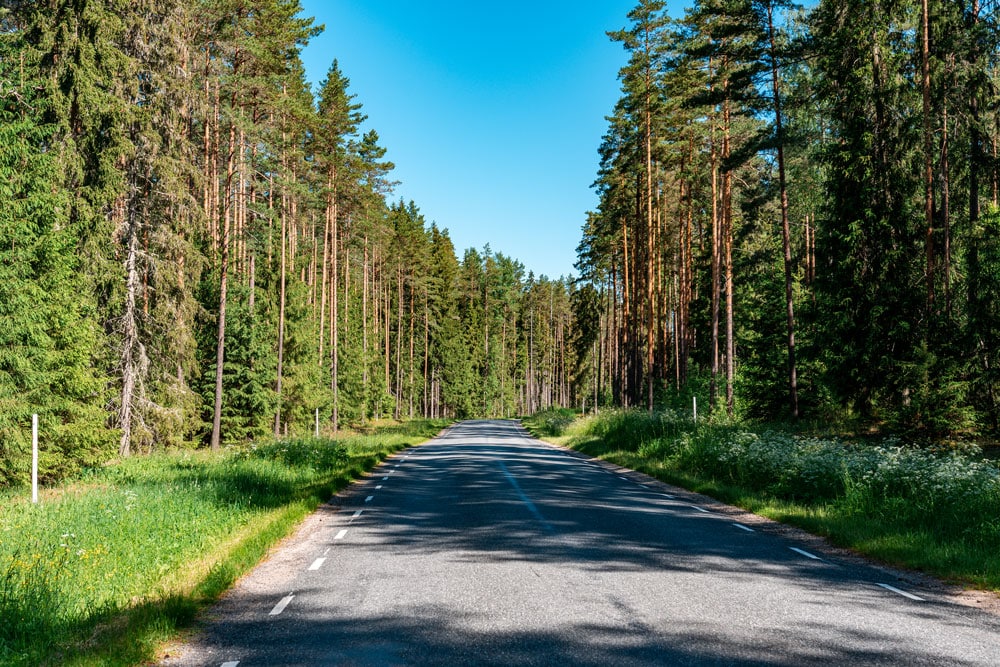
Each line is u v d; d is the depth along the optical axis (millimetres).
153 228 23469
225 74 26672
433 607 6316
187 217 23547
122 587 7062
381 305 85812
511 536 9906
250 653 5172
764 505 12797
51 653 5016
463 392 101500
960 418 18156
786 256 24797
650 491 15773
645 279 45531
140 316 23422
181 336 24109
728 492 14531
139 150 21672
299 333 41344
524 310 136375
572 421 48312
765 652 5055
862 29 21641
